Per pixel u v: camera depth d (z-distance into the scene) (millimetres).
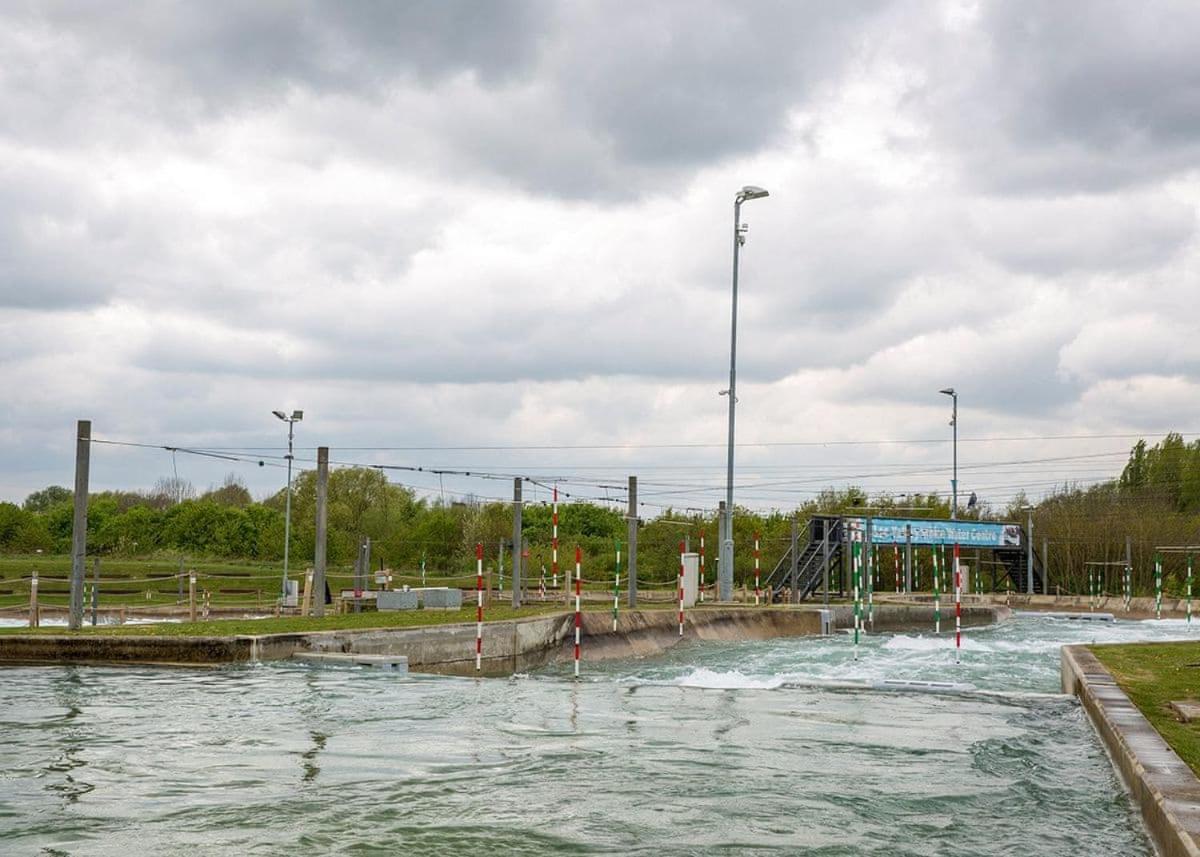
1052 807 10281
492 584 55062
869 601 45594
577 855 8578
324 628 25609
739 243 46250
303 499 87188
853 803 10391
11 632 24219
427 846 8766
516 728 14812
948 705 17844
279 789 10727
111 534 88125
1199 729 12352
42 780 11062
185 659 22562
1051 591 72625
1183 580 70500
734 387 46281
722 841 9023
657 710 16859
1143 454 87812
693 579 43438
